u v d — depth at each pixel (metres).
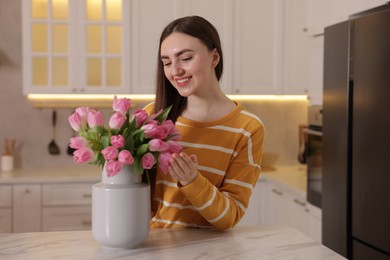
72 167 4.11
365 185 2.21
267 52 3.94
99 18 3.78
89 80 3.79
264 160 4.31
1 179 3.52
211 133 1.51
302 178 3.68
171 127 1.31
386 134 2.06
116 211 1.27
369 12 2.53
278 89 3.96
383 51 2.08
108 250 1.29
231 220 1.39
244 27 3.90
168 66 1.42
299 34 3.94
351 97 2.33
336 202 2.46
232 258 1.23
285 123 4.33
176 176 1.29
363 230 2.23
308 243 1.36
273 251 1.29
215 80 1.52
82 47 3.76
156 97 1.54
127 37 3.77
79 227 3.63
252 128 1.50
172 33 1.39
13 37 4.02
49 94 3.78
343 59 2.38
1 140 4.05
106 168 1.23
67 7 3.75
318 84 3.37
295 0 3.93
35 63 3.75
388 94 2.05
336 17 3.05
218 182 1.49
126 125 1.25
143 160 1.24
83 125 1.27
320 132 2.90
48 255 1.25
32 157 4.08
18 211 3.57
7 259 1.22
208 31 1.41
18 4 4.01
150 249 1.30
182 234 1.43
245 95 4.00
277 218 3.64
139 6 3.78
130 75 3.79
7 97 4.04
